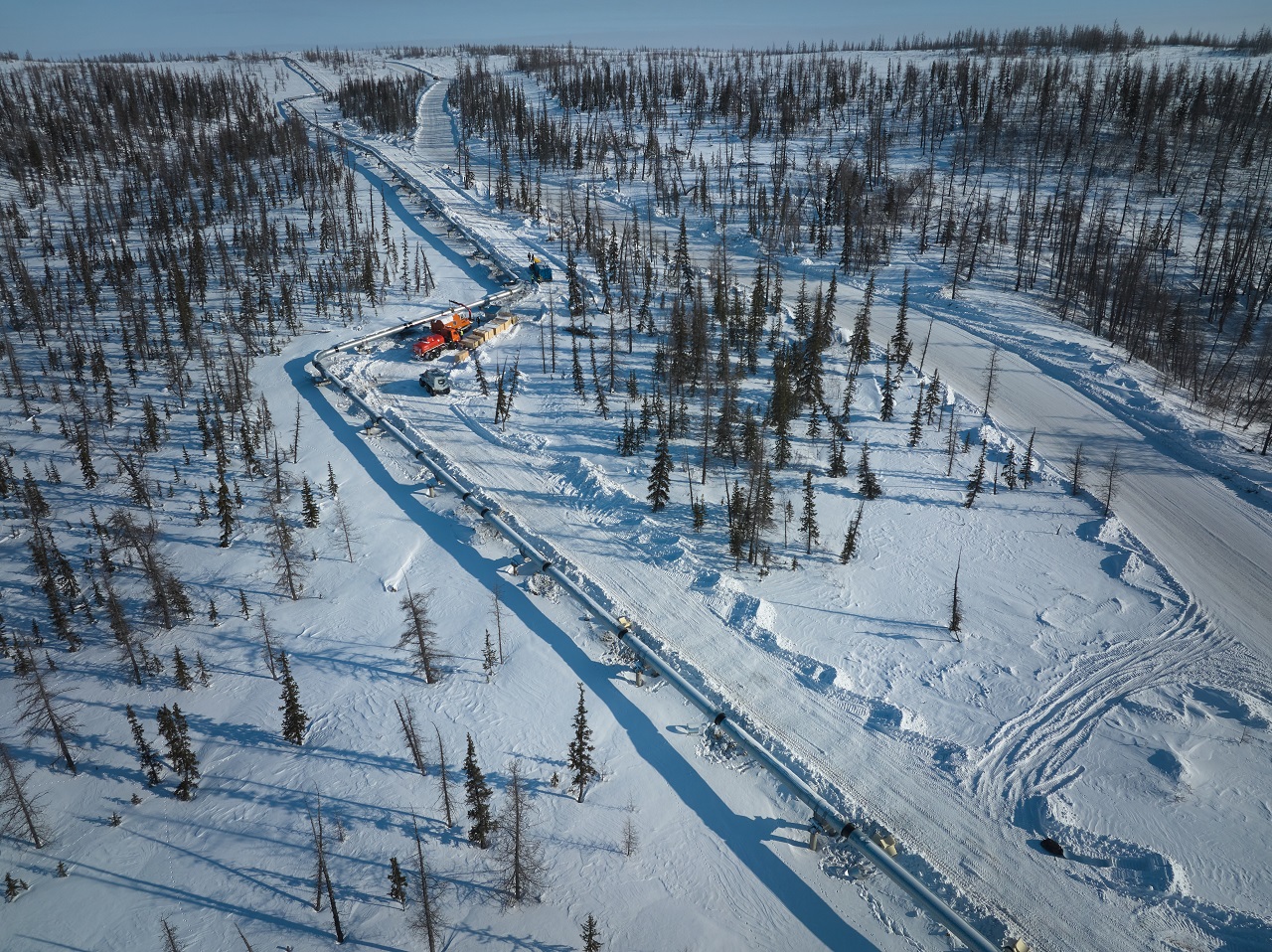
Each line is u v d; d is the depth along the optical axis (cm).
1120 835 4441
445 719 5322
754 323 9994
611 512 7406
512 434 8650
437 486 7738
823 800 4556
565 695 5441
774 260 13738
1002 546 6912
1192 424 8450
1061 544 6912
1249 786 4697
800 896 4212
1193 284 12900
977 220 14825
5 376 9638
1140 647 5797
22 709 5659
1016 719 5228
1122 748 4962
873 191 16688
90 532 7362
